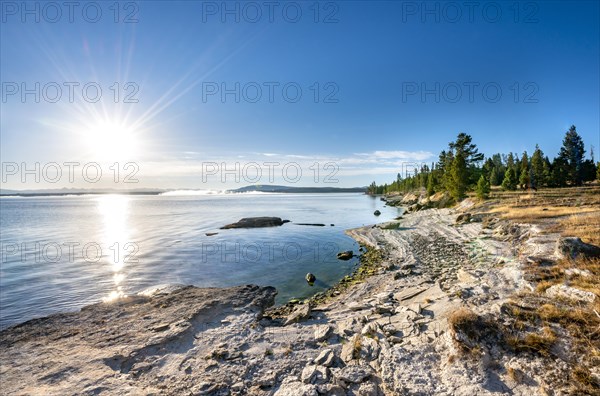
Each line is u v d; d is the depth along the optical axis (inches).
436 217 1946.4
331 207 4323.3
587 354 286.2
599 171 2255.2
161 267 1033.5
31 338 458.3
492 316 360.5
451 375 303.6
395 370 321.1
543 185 2625.5
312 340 425.7
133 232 1953.7
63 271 992.9
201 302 600.1
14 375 355.6
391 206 4151.1
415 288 636.1
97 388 327.9
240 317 524.4
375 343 379.2
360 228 1856.5
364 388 302.5
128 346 417.7
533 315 350.6
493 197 2129.7
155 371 363.3
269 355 390.9
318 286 810.8
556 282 450.0
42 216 3331.7
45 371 362.3
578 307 358.9
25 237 1768.0
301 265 1036.5
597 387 255.6
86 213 3782.0
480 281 551.8
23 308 681.6
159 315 531.5
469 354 317.4
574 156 2655.0
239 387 327.3
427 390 290.5
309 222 2381.9
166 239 1652.3
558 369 279.9
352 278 855.1
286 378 339.9
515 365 294.2
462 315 351.6
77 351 410.3
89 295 763.4
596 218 927.0
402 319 444.8
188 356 394.9
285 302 692.7
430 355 340.8
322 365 357.4
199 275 932.6
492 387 281.6
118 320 521.0
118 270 997.8
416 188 5088.6
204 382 335.6
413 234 1466.5
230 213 3545.8
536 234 847.7
